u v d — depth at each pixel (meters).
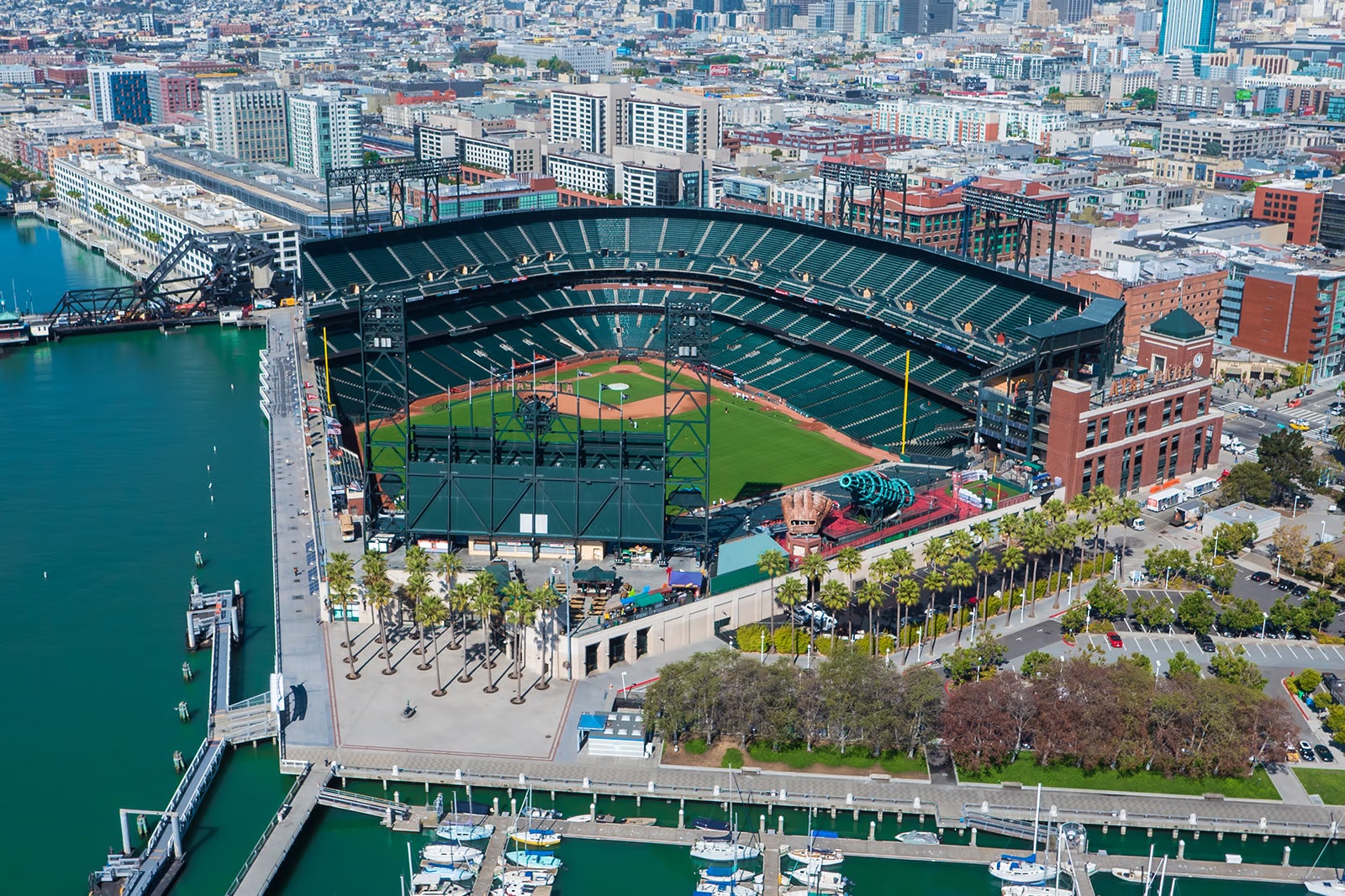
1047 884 153.50
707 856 155.38
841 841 159.12
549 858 154.25
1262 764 174.62
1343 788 169.50
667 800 167.00
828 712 174.62
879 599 195.75
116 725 183.38
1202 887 153.75
